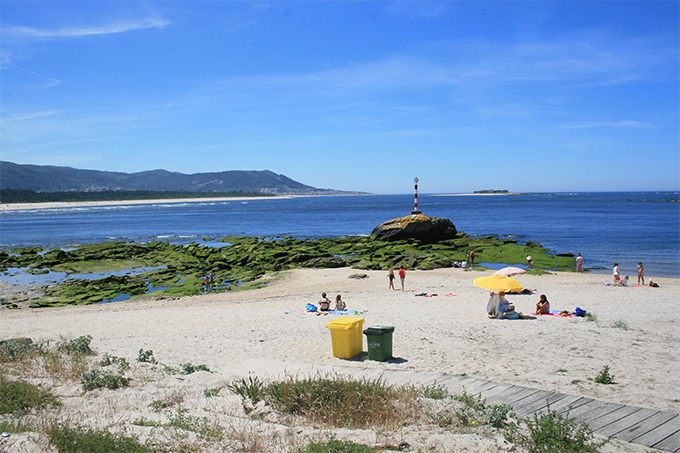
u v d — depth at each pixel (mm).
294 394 8062
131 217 125562
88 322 20281
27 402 7469
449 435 6340
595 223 82875
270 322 18734
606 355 12086
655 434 6559
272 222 102875
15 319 22156
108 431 6074
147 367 11016
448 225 60562
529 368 11062
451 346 13695
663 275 34625
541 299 19047
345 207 179000
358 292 27422
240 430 6637
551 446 5891
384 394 8094
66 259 45344
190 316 20906
